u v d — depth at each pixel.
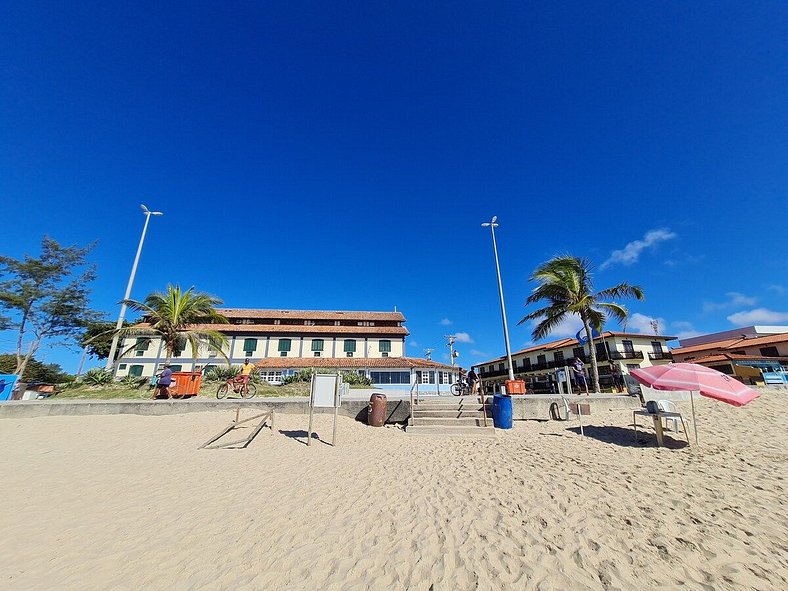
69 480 6.64
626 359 38.34
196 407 13.51
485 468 7.73
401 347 41.69
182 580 3.59
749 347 38.06
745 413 12.20
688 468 7.48
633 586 3.50
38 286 24.88
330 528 4.80
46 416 12.74
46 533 4.54
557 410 13.29
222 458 8.59
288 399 14.93
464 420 12.60
